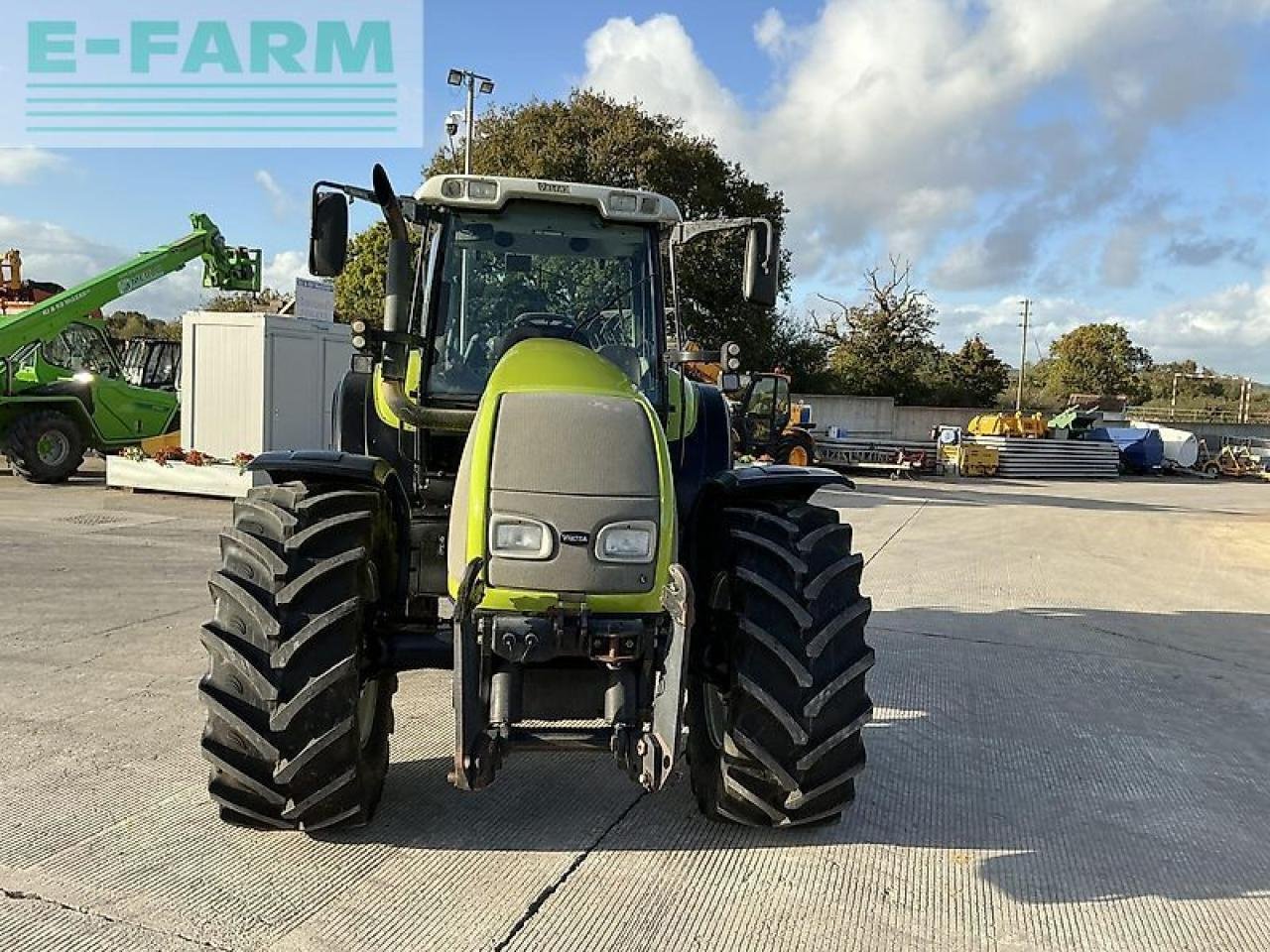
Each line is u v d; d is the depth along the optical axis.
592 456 3.18
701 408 4.78
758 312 27.50
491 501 3.12
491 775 3.06
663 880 3.41
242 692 3.27
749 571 3.54
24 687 5.18
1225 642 7.71
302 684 3.24
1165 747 5.12
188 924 2.99
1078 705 5.77
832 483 3.81
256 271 17.80
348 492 3.57
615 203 4.30
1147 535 14.87
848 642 3.61
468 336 4.31
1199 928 3.29
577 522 3.11
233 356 14.20
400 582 3.91
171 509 12.16
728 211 27.83
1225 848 3.92
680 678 3.09
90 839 3.51
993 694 5.89
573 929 3.08
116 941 2.88
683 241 4.55
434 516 4.42
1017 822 4.07
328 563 3.30
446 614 5.64
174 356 17.08
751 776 3.57
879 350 44.59
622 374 3.65
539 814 3.89
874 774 4.50
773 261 4.38
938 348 46.34
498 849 3.58
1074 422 32.28
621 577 3.13
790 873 3.51
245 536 3.37
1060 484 27.05
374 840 3.60
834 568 3.58
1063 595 9.34
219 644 3.26
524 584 3.10
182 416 14.43
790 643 3.48
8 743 4.40
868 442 30.16
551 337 3.90
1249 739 5.34
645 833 3.76
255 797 3.32
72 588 7.57
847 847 3.74
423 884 3.31
